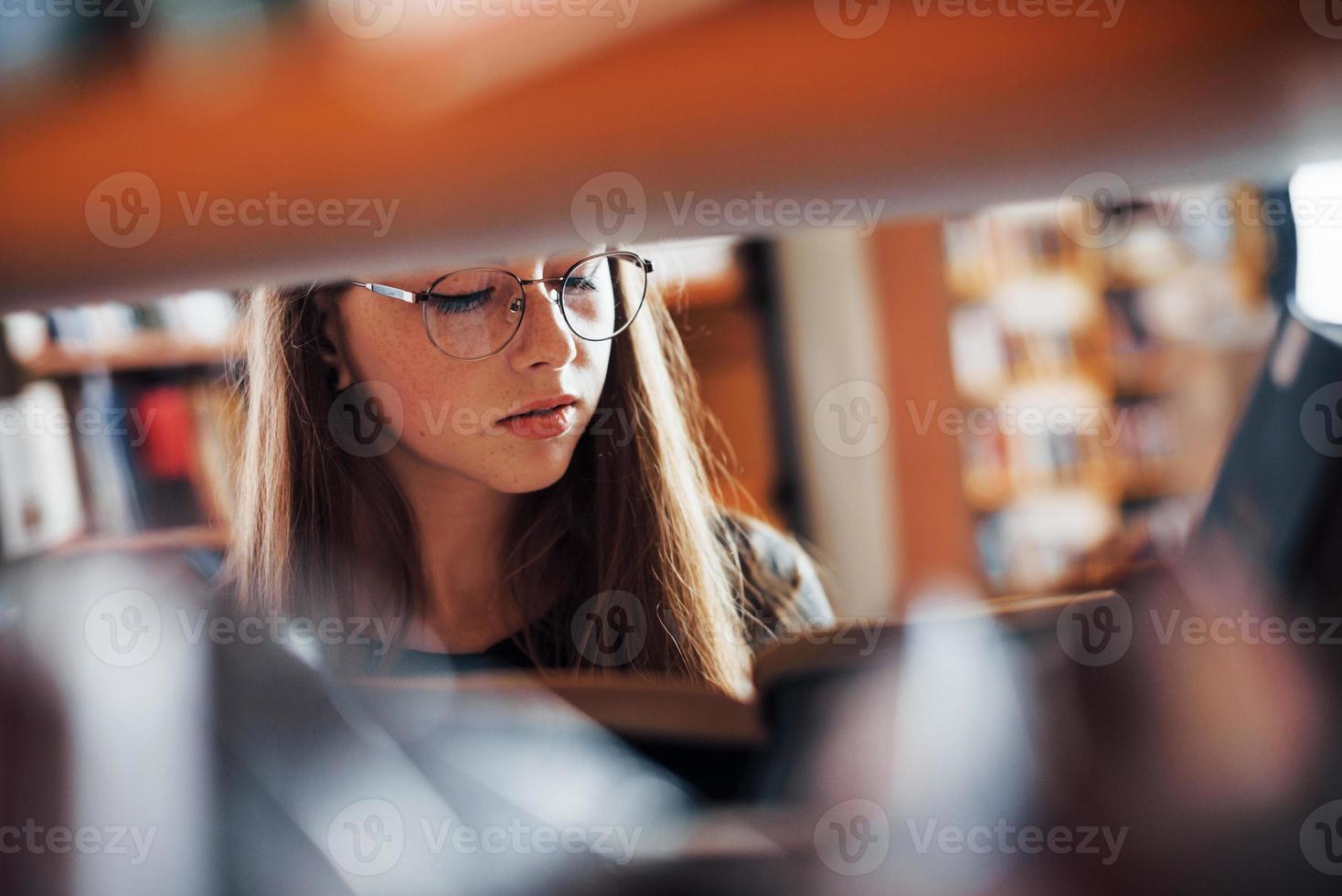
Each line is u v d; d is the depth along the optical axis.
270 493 0.86
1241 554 0.23
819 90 0.07
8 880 0.25
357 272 0.12
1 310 0.11
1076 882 0.16
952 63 0.07
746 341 2.59
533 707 0.41
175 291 0.11
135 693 0.28
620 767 0.42
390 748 0.34
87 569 0.30
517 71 0.06
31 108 0.06
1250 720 0.16
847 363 2.60
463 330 0.79
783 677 0.31
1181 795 0.16
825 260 2.56
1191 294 3.04
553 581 0.95
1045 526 2.96
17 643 0.27
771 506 2.62
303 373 0.84
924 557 2.64
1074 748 0.17
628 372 0.96
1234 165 0.13
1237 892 0.15
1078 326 3.05
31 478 1.75
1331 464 0.24
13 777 0.25
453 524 0.90
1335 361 0.32
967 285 2.98
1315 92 0.09
